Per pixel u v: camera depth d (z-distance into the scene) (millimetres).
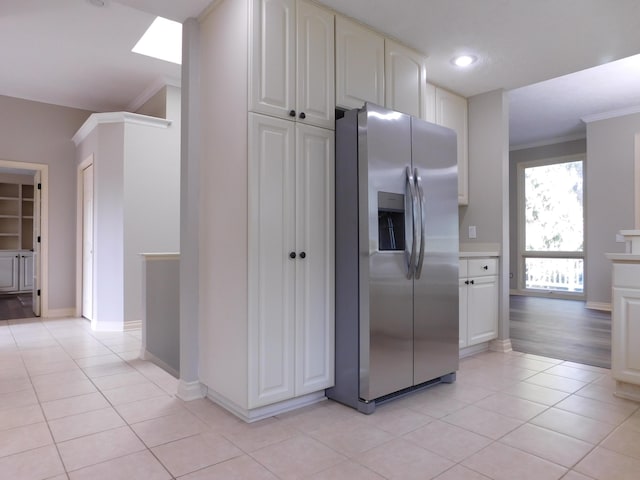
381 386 2264
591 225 5918
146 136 4547
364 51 2574
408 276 2420
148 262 3326
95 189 4539
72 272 5355
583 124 6266
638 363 2365
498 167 3625
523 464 1692
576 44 2834
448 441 1891
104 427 2027
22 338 4020
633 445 1857
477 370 2998
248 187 2043
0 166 4910
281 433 1964
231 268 2162
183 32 2518
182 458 1732
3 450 1804
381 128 2295
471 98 3822
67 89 4848
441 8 2406
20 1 3148
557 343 3846
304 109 2258
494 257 3557
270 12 2131
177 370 3393
